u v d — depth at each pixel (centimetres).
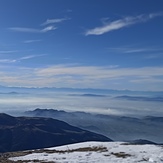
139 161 2053
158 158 2092
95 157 2258
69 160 2183
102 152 2461
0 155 2677
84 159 2197
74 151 2633
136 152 2373
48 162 2142
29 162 2197
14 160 2345
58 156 2392
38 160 2261
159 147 2569
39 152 2738
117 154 2342
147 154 2270
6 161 2308
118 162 2053
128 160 2094
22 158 2423
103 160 2133
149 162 2016
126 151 2442
